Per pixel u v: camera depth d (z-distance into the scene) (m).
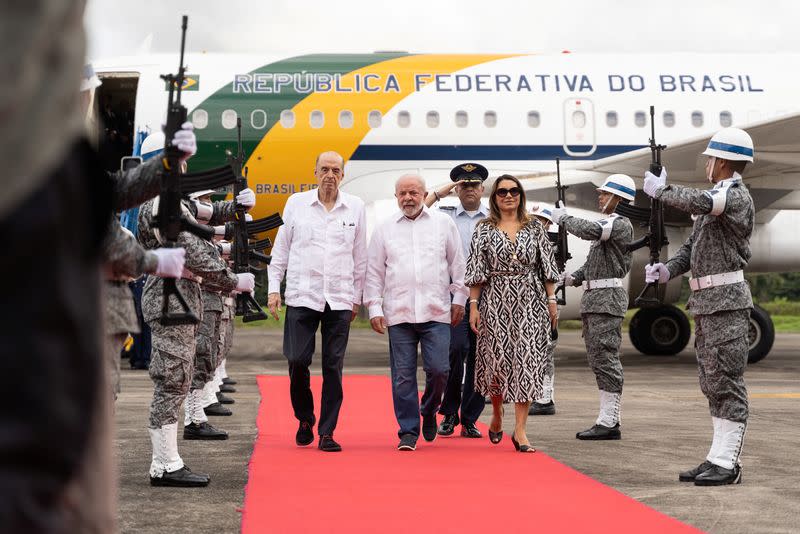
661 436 6.34
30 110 0.80
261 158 12.47
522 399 5.55
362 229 5.93
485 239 5.69
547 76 13.12
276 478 4.67
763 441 6.14
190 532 3.53
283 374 11.09
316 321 5.83
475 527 3.59
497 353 5.62
